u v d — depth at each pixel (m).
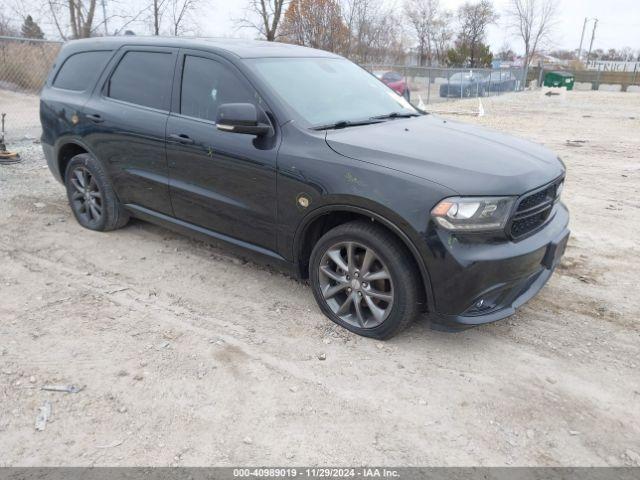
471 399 3.10
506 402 3.08
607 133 13.55
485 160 3.38
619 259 5.10
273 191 3.75
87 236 5.35
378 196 3.24
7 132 10.73
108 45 5.11
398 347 3.57
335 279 3.66
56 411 2.90
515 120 16.52
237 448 2.69
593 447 2.76
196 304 4.08
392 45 38.44
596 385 3.25
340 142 3.55
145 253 4.98
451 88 25.98
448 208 3.08
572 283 4.57
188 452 2.66
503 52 64.50
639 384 3.27
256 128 3.68
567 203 6.91
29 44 15.60
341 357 3.45
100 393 3.05
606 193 7.43
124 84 4.84
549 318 4.00
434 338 3.69
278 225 3.82
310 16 26.59
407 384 3.21
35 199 6.46
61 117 5.27
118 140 4.76
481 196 3.10
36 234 5.36
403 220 3.17
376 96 4.60
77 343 3.52
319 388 3.15
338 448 2.71
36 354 3.38
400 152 3.41
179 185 4.39
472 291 3.17
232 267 4.71
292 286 4.38
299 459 2.63
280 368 3.32
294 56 4.48
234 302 4.12
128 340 3.57
